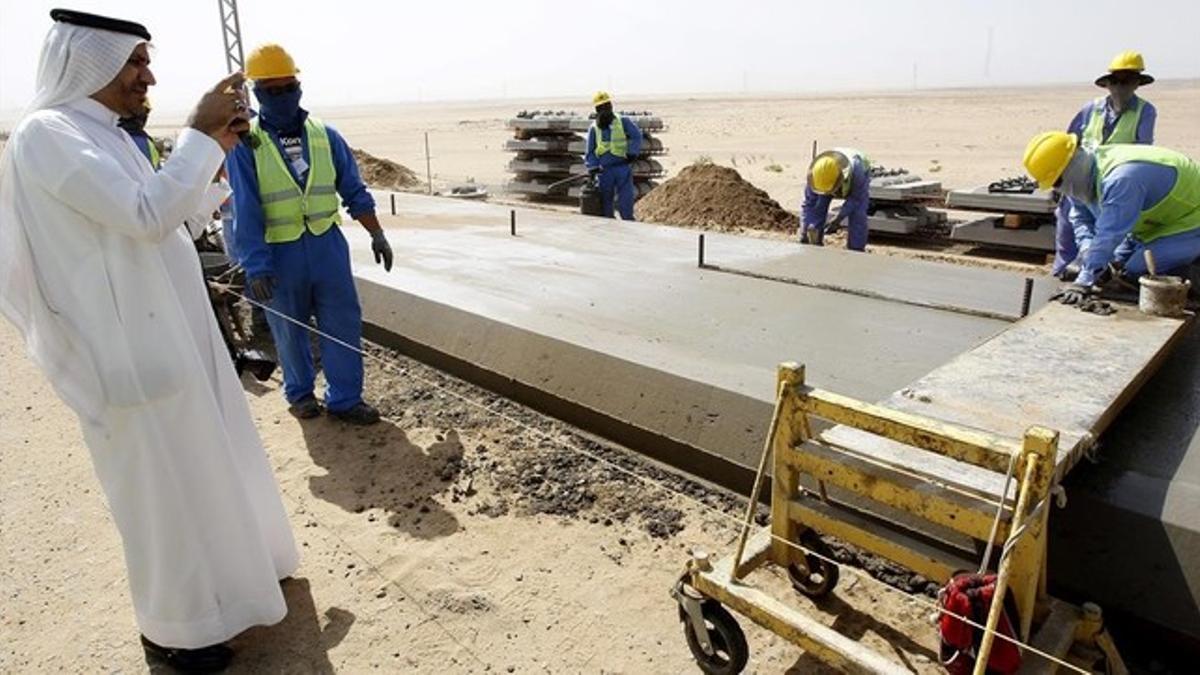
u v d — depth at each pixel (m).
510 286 5.36
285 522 2.95
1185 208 3.78
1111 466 2.72
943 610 2.06
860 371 3.64
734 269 5.63
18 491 3.95
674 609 2.87
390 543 3.33
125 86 2.31
